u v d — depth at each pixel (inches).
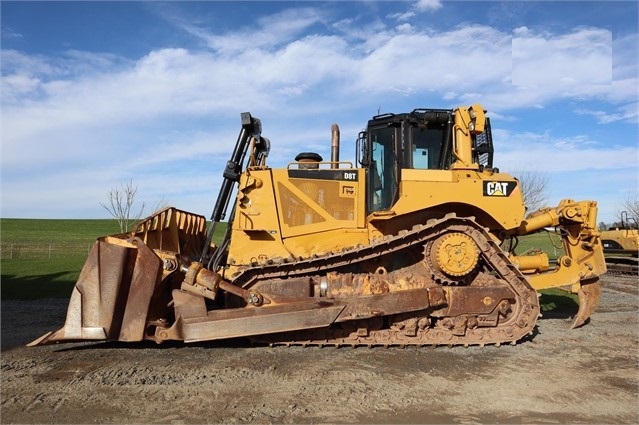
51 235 1946.4
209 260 330.6
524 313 286.7
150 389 213.6
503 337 286.5
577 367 252.7
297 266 288.5
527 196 1257.4
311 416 185.9
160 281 267.3
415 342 281.9
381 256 297.0
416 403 200.4
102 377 229.1
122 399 202.4
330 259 286.7
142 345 290.8
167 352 274.2
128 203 1124.5
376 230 306.7
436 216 301.1
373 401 201.6
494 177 297.6
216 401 200.2
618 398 210.1
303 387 216.5
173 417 184.5
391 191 315.6
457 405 199.0
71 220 2775.6
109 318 260.2
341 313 265.3
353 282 285.6
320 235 307.7
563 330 339.3
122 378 227.8
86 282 263.6
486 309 282.7
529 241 1546.5
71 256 1146.7
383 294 269.9
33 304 462.9
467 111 308.8
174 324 265.4
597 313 414.6
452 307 280.4
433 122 314.5
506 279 287.1
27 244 1542.8
